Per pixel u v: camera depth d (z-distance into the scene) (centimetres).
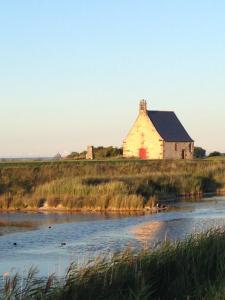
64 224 3456
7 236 2988
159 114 11238
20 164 6769
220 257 1555
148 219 3653
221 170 6656
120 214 3953
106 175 5750
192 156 11456
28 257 2359
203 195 5509
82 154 11912
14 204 4366
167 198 5019
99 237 2920
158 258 1544
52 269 2050
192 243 1664
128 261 1521
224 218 3662
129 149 11125
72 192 4450
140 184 4856
